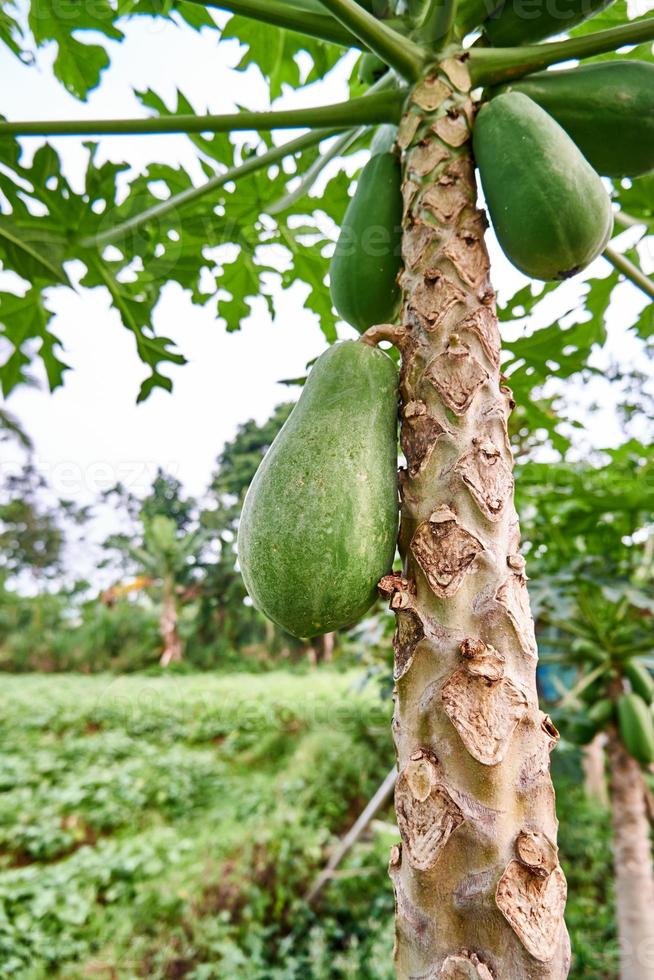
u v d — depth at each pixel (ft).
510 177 4.96
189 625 42.22
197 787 33.24
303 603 4.41
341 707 33.35
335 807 29.01
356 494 4.49
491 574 4.23
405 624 4.25
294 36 8.44
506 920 3.53
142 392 8.59
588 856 24.22
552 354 9.17
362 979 19.16
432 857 3.68
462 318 4.84
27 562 54.65
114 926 22.08
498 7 5.76
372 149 7.07
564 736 14.71
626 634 14.65
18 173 6.97
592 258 5.15
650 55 7.98
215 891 23.16
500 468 4.52
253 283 9.68
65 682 55.06
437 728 3.91
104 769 35.81
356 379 4.92
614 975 18.69
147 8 7.53
